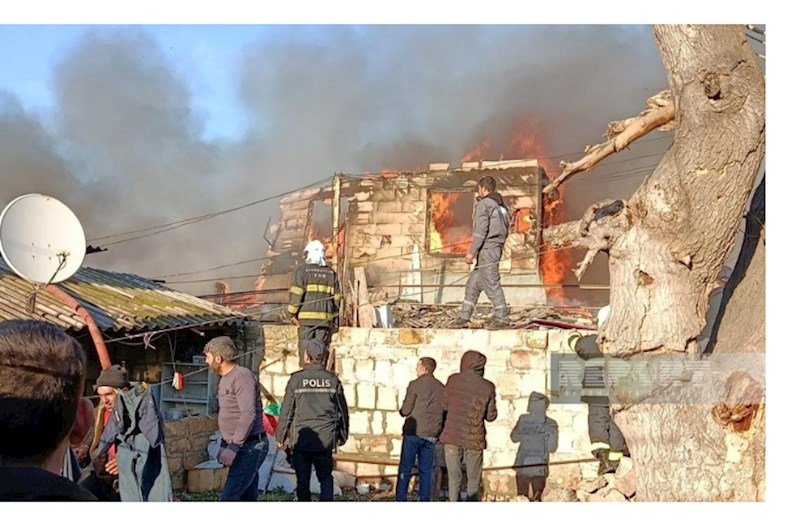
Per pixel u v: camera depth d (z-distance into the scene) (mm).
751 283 5641
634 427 5539
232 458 5887
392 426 8828
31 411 1815
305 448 6617
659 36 5488
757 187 5828
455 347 8797
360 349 8969
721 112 5203
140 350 9500
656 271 5500
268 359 9500
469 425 7234
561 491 8211
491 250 9383
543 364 8570
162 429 5641
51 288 6930
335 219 11031
